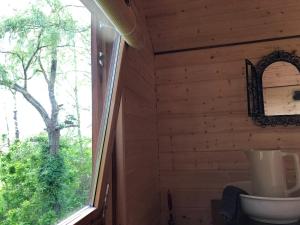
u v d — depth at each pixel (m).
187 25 1.93
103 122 1.11
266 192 1.12
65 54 0.85
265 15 1.82
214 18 1.87
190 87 2.08
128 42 1.19
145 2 1.80
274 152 1.14
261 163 1.14
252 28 1.91
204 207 1.98
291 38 1.92
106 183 1.09
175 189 2.04
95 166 1.06
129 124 1.35
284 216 1.05
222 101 2.01
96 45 1.04
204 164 2.01
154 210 1.84
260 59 1.96
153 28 1.96
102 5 0.82
